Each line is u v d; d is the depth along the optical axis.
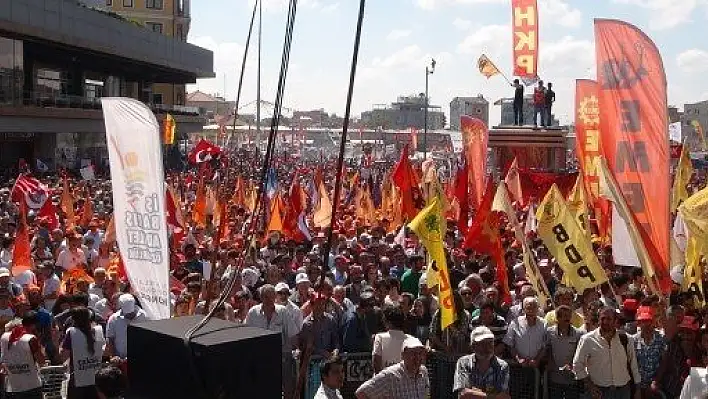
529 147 34.50
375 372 9.95
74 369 9.81
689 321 10.37
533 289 12.65
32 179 21.59
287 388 10.65
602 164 12.18
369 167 44.84
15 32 44.75
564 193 24.84
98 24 54.53
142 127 9.16
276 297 11.09
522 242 13.36
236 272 6.14
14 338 9.70
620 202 11.84
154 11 93.81
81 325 9.89
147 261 9.29
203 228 21.62
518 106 35.94
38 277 14.52
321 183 25.59
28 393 9.70
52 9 48.22
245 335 4.70
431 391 11.07
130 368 5.02
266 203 21.12
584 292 12.54
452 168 36.19
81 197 29.67
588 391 9.88
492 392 8.00
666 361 10.12
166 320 5.16
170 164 65.50
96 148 64.50
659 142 12.10
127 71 71.62
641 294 12.63
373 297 11.44
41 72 58.00
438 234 10.54
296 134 111.06
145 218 9.27
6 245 16.42
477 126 20.31
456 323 11.05
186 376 4.59
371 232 20.83
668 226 12.02
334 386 7.83
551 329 10.83
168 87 90.44
